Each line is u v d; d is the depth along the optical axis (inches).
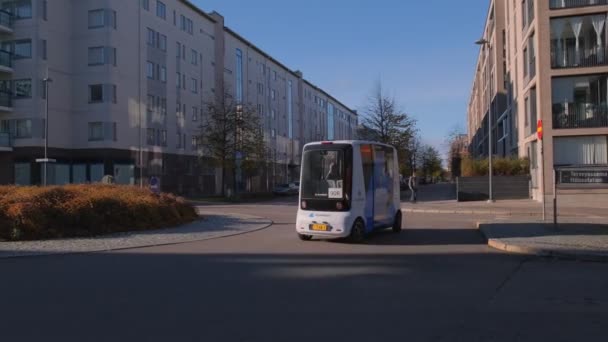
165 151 1865.2
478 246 516.1
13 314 260.7
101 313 261.9
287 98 3102.9
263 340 216.5
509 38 1656.0
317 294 303.3
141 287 323.9
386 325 238.2
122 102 1644.9
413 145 2335.1
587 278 352.5
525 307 272.4
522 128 1386.6
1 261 434.6
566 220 746.2
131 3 1691.7
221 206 1298.0
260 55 2696.9
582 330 230.7
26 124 1552.7
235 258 442.6
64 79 1603.1
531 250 462.9
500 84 2017.7
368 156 575.8
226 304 279.7
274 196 1991.9
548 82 1121.4
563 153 1125.7
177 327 236.4
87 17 1614.2
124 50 1658.5
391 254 464.4
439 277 355.6
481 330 230.2
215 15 2242.9
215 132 1774.1
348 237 546.3
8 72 1551.4
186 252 482.3
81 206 610.2
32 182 1542.8
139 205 681.6
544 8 1129.4
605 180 1074.1
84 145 1610.5
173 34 1926.7
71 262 426.6
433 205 1123.9
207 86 2167.8
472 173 1312.7
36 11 1531.7
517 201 1182.9
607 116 1099.9
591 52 1112.2
